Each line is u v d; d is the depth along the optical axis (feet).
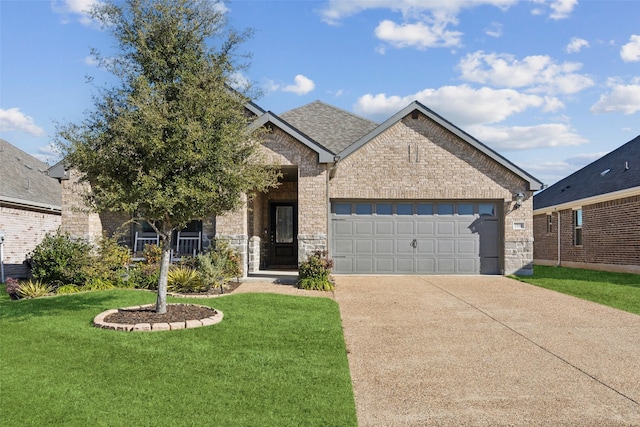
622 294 41.93
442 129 55.11
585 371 21.86
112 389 18.37
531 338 27.53
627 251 59.00
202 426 15.52
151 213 27.04
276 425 15.70
